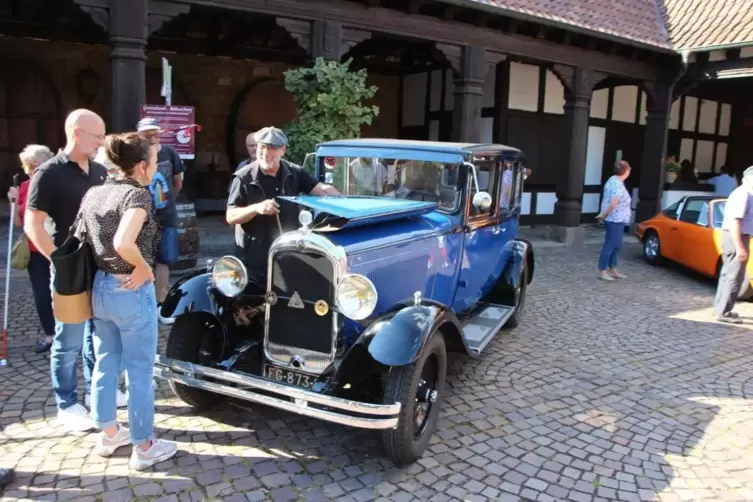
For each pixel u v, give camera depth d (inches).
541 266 390.3
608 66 473.1
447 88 553.0
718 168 725.9
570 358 218.7
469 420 163.9
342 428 155.6
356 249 139.8
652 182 530.3
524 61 431.2
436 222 174.7
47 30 425.1
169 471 130.6
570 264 402.6
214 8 295.7
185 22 434.9
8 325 219.8
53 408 157.5
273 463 136.7
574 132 466.0
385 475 134.3
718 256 343.9
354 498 124.7
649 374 206.4
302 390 127.6
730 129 728.3
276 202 158.9
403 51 532.4
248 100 536.7
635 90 629.9
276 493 125.0
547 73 549.6
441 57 392.2
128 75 274.2
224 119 544.4
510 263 231.9
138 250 118.4
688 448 154.4
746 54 472.7
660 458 148.6
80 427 145.3
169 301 152.9
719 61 487.2
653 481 137.6
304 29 322.3
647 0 531.5
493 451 147.7
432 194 186.9
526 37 413.7
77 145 139.8
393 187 192.1
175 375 139.9
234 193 161.2
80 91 486.6
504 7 367.2
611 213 352.2
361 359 135.3
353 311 130.7
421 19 358.9
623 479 137.9
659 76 514.3
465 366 204.4
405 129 616.1
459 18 375.9
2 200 475.2
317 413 126.1
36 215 135.5
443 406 171.6
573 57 446.9
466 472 137.5
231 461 136.5
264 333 148.8
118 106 274.8
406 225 165.8
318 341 139.5
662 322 273.6
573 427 163.2
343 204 154.5
